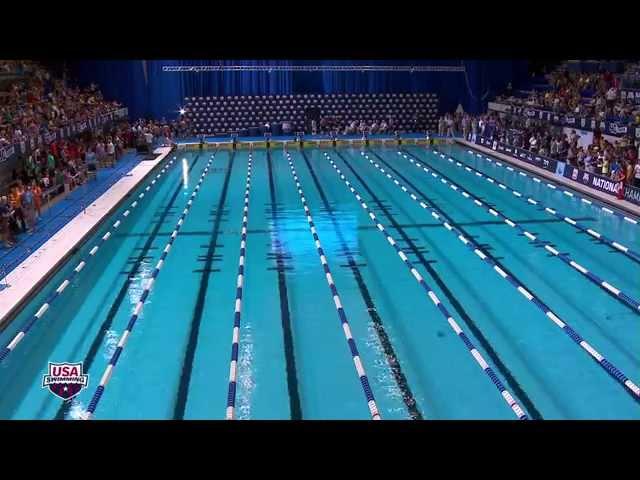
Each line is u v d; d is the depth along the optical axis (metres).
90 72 31.47
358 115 34.31
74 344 9.60
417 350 9.21
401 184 20.77
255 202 18.50
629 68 26.92
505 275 12.13
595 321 10.08
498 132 27.36
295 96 33.53
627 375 8.40
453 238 14.59
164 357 9.16
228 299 11.24
